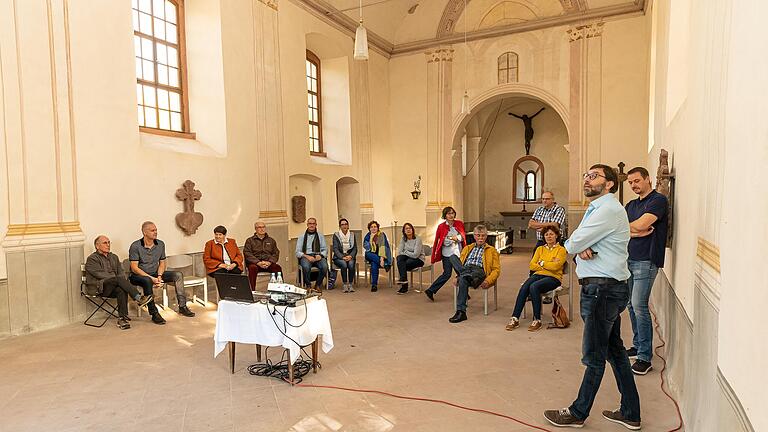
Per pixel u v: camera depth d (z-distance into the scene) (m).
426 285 8.45
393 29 13.08
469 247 6.36
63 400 3.63
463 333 5.37
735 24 2.03
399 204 13.48
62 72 5.80
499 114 17.12
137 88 7.29
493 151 17.33
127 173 6.56
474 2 12.39
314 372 4.17
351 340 5.14
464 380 3.97
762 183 1.58
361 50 6.32
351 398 3.63
